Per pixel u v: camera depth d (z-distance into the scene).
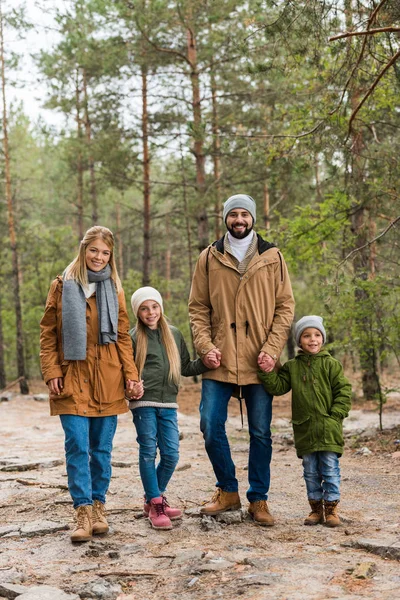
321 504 4.76
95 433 4.56
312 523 4.70
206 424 4.75
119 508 5.27
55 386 4.37
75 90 23.38
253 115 17.56
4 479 6.94
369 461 7.74
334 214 11.46
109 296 4.52
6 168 23.22
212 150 18.42
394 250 10.53
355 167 10.11
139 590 3.51
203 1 16.38
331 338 12.54
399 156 9.73
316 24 7.45
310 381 4.73
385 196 10.06
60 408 4.42
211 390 4.80
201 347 4.75
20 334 22.67
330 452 4.70
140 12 17.05
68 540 4.45
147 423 4.74
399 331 9.62
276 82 16.30
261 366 4.66
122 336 4.61
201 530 4.58
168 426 4.85
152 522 4.65
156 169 26.69
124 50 18.62
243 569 3.70
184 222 25.97
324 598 3.15
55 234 26.17
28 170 40.97
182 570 3.76
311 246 11.98
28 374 30.17
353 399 14.70
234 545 4.18
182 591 3.45
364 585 3.33
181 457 8.41
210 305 4.96
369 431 10.00
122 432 11.34
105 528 4.48
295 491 6.00
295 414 4.78
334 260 11.44
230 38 16.14
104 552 4.13
